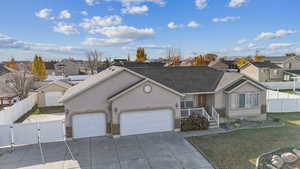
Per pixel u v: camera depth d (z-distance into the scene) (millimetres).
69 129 15180
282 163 10617
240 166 11039
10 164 11602
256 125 18281
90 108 15578
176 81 20406
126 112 15734
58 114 23500
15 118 20484
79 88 17578
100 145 14117
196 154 12547
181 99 19844
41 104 27938
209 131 16859
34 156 12586
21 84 29688
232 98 19141
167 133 16375
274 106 23438
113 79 15898
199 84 20234
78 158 12195
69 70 73625
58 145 14281
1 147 14023
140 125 16156
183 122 17094
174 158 12047
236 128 17531
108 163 11531
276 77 49438
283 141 14492
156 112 16438
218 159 11867
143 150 13195
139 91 15875
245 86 19281
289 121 19656
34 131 14656
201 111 19281
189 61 84188
